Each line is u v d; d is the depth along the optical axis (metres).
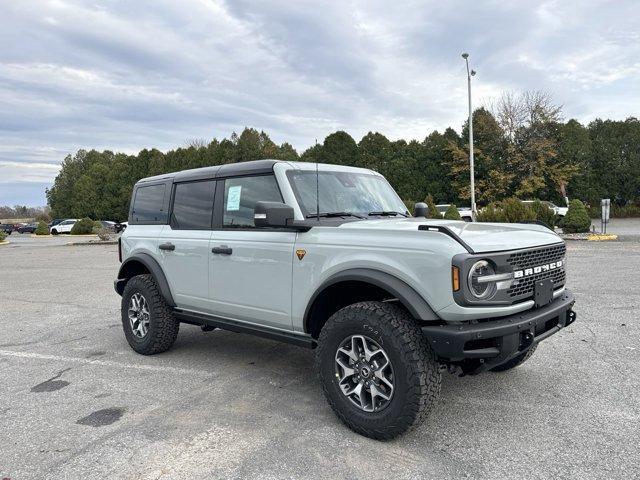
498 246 2.99
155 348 4.97
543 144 33.72
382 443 3.05
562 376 4.16
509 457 2.85
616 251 13.80
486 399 3.71
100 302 8.42
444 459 2.84
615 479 2.58
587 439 3.04
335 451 2.95
